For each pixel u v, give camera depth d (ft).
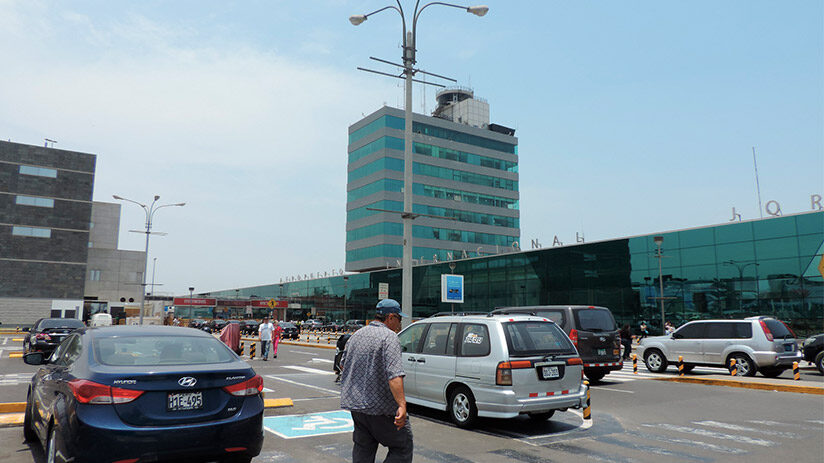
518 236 296.10
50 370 18.69
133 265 288.51
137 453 13.79
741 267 109.70
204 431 14.75
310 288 288.71
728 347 48.14
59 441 14.33
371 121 270.26
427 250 262.47
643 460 19.57
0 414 26.63
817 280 98.58
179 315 337.52
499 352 24.38
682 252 119.85
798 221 102.53
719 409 30.99
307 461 19.17
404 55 56.13
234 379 15.87
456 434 24.08
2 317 214.69
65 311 226.79
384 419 13.15
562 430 24.99
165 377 14.66
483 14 56.03
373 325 13.92
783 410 30.58
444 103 334.24
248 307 264.11
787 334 48.11
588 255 139.85
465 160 285.43
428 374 27.81
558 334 26.89
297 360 71.26
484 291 172.65
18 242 221.46
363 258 261.65
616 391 38.96
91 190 240.32
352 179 279.90
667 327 113.29
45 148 231.50
